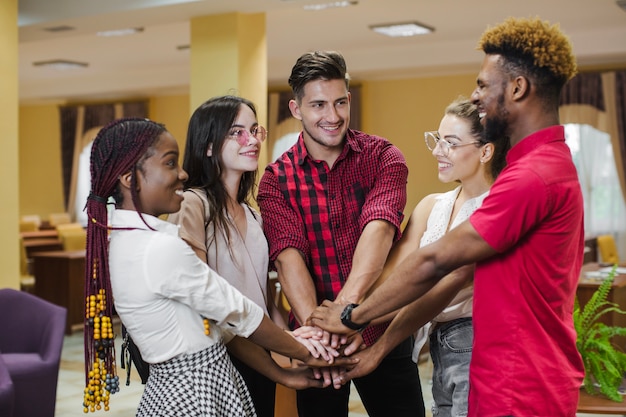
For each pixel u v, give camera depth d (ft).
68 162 52.80
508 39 6.16
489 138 6.50
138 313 6.74
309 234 9.02
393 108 41.37
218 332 7.17
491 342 6.30
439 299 7.71
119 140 6.74
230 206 8.50
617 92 36.22
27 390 14.96
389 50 37.86
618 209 36.88
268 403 9.10
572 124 37.40
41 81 49.65
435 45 36.63
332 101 8.52
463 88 39.47
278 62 41.45
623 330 12.46
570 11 28.99
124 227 6.78
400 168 8.89
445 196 8.58
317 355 7.95
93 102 52.03
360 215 8.97
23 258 32.32
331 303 8.18
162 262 6.64
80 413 17.95
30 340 16.24
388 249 8.53
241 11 23.53
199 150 8.34
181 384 6.81
